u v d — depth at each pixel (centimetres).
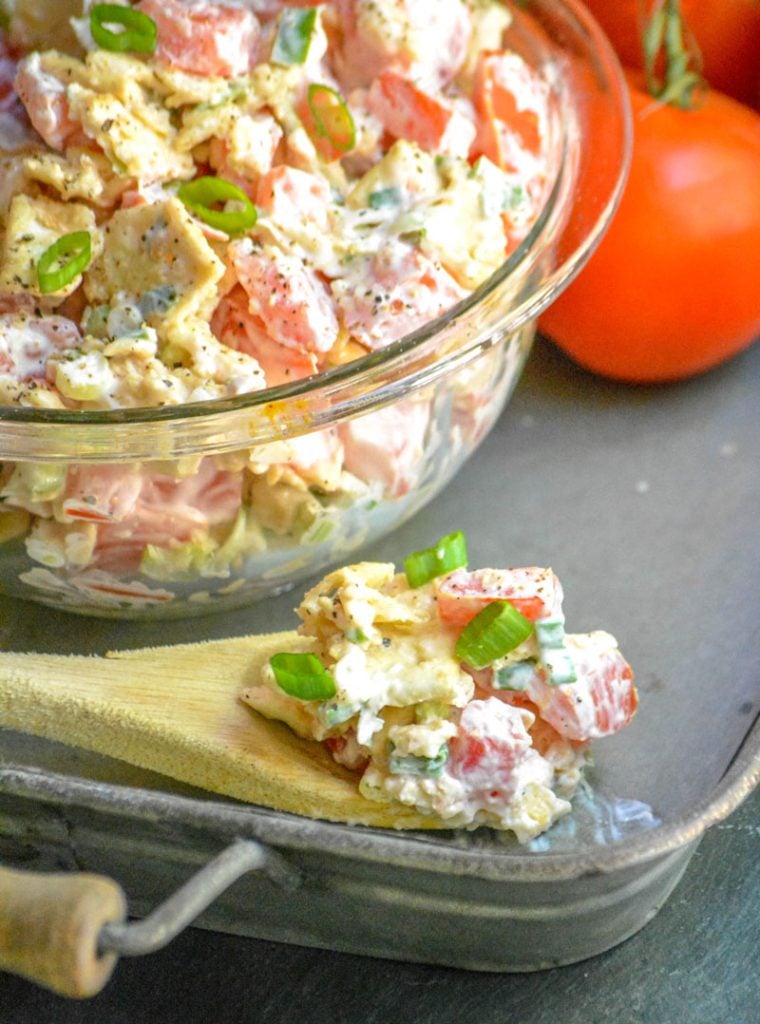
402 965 42
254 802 42
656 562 47
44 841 42
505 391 46
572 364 51
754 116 50
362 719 40
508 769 40
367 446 42
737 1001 42
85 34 43
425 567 42
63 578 43
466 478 49
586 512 48
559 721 41
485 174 43
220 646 43
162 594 44
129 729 42
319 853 39
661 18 48
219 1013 42
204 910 42
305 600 42
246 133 42
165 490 42
